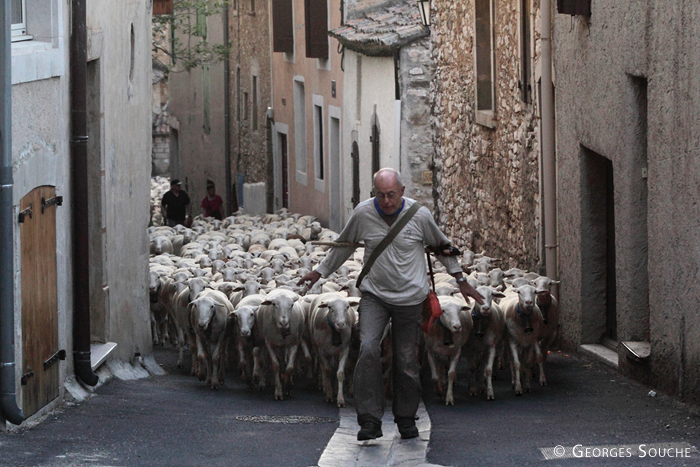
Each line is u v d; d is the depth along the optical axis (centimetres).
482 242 1941
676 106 989
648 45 1073
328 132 3091
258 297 1283
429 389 1211
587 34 1312
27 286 926
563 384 1180
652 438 823
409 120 2317
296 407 1107
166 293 1614
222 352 1295
